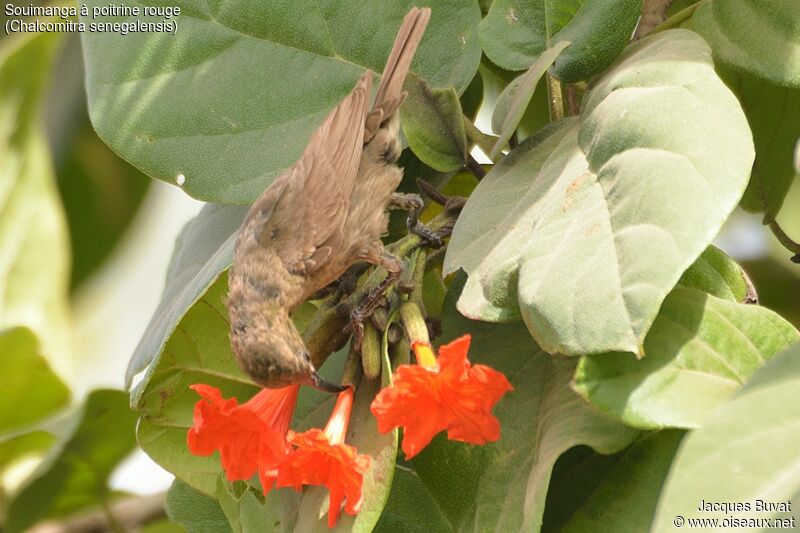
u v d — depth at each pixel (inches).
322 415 214.4
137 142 222.5
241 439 182.4
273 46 229.1
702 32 204.8
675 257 152.1
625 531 170.7
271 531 198.7
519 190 188.2
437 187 238.7
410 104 213.5
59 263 345.7
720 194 154.9
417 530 198.8
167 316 222.4
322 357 203.3
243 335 208.7
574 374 171.6
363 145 233.8
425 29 228.1
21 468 319.9
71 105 377.7
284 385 202.2
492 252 178.7
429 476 184.4
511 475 179.8
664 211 156.6
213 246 239.6
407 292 195.0
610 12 199.2
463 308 174.6
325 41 230.2
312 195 226.8
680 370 163.8
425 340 184.5
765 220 247.3
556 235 169.5
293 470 174.4
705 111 164.9
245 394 216.5
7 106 341.7
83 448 297.1
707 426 150.8
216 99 226.1
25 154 343.9
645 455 174.7
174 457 215.3
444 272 184.7
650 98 170.4
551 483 179.5
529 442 181.8
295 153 225.6
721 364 166.1
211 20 228.4
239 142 225.3
